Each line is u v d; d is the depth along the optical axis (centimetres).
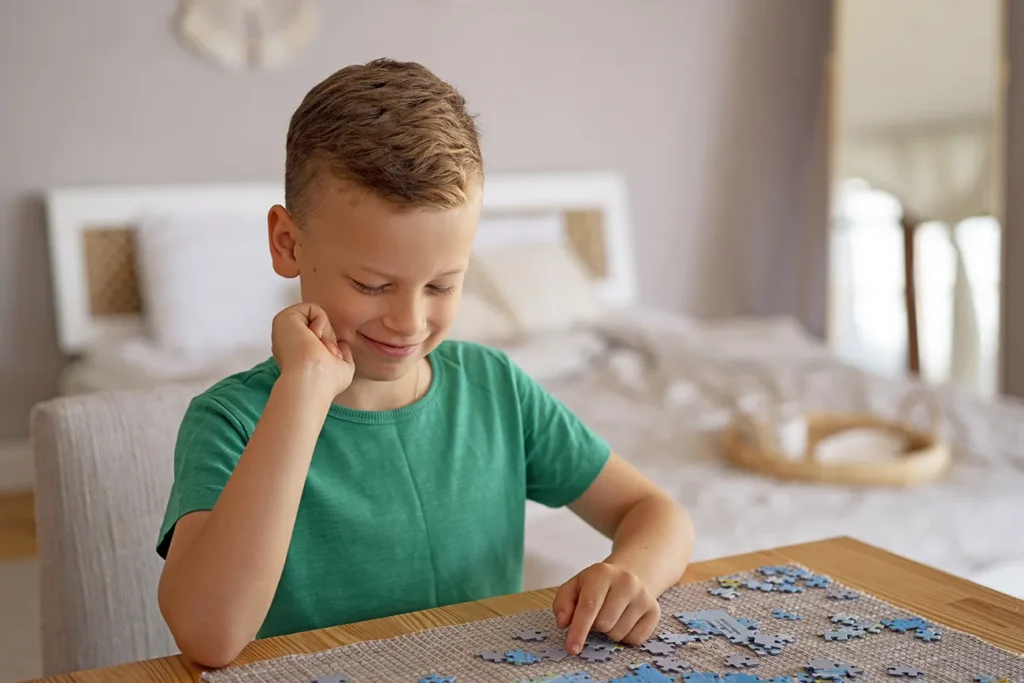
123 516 122
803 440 254
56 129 376
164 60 387
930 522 211
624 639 85
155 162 390
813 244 509
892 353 483
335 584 105
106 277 378
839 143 488
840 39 484
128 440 124
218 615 81
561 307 400
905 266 478
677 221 485
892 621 88
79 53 376
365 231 88
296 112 96
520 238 427
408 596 108
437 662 80
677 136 480
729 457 253
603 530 120
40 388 382
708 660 81
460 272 93
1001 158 459
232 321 370
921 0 470
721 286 498
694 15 475
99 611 121
